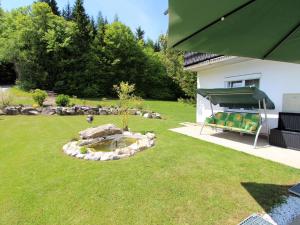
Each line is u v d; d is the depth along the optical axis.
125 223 2.62
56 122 9.57
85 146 5.75
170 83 28.73
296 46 2.11
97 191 3.37
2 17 24.56
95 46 25.06
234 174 3.90
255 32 1.79
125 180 3.73
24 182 3.73
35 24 21.34
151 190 3.37
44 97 12.97
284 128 6.01
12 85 25.55
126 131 7.55
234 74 7.89
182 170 4.11
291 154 5.07
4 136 6.98
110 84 25.38
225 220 2.62
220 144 6.02
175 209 2.87
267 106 6.41
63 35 22.36
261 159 4.71
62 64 22.00
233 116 6.96
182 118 12.49
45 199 3.18
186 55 9.48
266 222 2.55
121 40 25.89
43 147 5.71
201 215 2.72
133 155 5.07
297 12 1.61
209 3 1.35
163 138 6.73
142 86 27.94
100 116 11.98
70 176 3.93
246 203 2.96
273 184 3.51
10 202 3.12
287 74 6.14
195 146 5.79
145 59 28.20
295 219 2.61
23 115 11.31
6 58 20.55
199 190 3.34
